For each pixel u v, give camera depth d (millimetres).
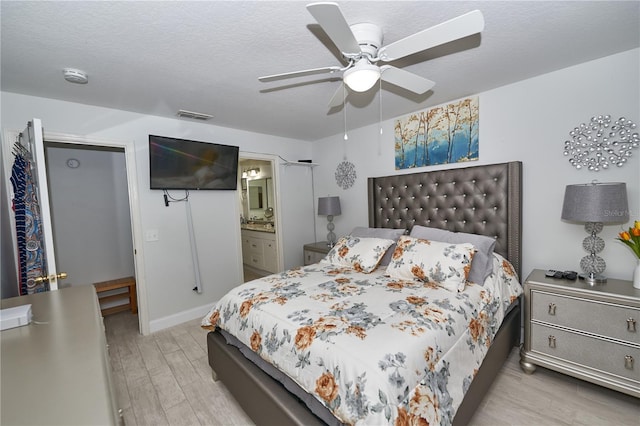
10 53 1649
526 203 2383
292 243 4211
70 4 1252
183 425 1723
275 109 2816
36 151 1574
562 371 1906
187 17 1382
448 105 2785
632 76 1879
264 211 5645
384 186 3297
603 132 2002
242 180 6148
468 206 2645
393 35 1607
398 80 1763
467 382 1440
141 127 2867
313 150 4387
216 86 2229
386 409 1058
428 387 1213
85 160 3562
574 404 1771
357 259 2586
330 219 3979
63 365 830
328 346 1307
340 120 3271
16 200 1856
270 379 1577
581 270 2146
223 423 1737
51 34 1479
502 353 2012
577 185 1867
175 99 2484
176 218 3129
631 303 1650
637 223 1771
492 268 2137
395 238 2770
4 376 771
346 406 1140
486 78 2275
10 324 1082
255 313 1734
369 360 1181
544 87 2232
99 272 3674
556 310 1923
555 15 1464
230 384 1837
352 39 1281
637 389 1646
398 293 1896
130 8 1299
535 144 2307
